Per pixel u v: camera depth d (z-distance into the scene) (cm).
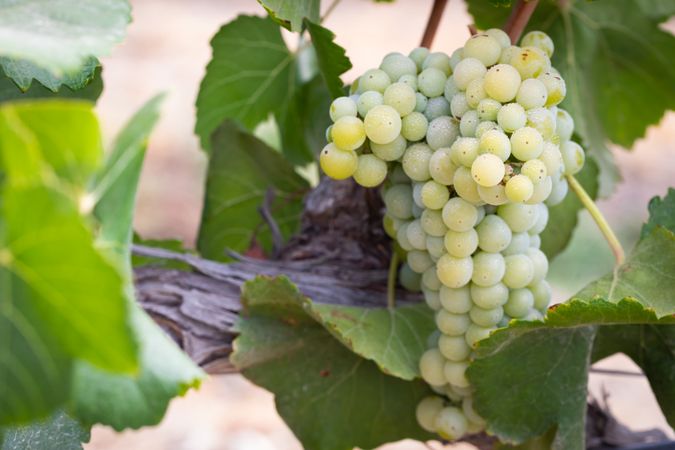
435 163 55
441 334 60
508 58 56
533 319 55
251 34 72
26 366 42
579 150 59
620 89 77
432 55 58
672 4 73
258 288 61
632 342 63
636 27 74
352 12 312
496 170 52
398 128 55
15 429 57
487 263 57
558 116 59
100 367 42
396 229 60
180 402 168
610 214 212
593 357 64
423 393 65
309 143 75
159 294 64
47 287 41
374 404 65
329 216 68
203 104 73
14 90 61
